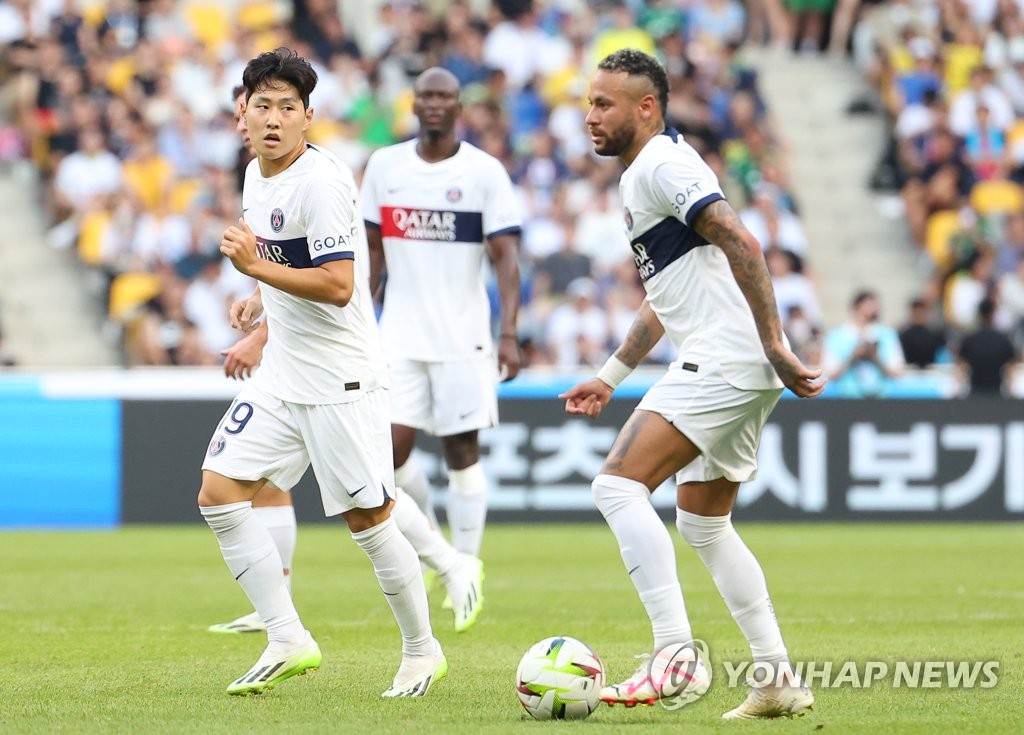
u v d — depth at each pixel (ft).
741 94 248.32
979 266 228.43
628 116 61.52
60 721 59.06
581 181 228.22
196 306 208.74
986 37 265.13
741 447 61.41
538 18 255.70
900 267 248.52
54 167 226.58
